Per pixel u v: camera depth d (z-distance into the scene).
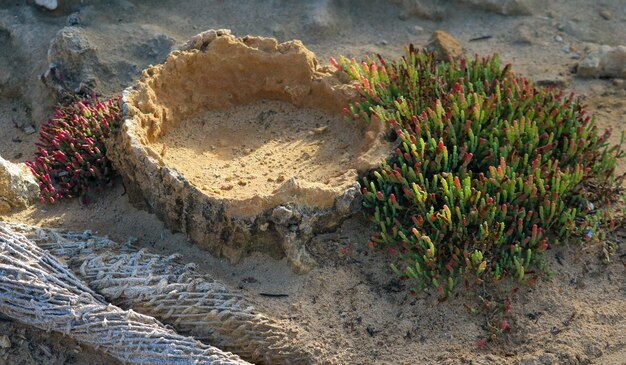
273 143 1.72
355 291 1.62
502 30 1.98
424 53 1.87
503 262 1.62
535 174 1.64
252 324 1.58
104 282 1.60
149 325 1.57
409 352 1.59
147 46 1.91
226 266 1.64
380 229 1.65
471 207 1.63
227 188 1.65
